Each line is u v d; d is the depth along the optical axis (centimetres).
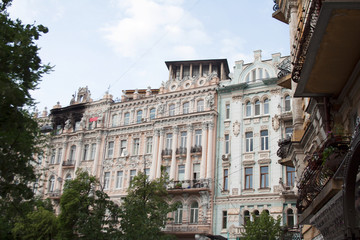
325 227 1042
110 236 2517
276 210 3338
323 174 1117
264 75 3878
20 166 1401
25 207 1644
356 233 763
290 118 3531
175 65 4694
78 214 2694
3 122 1216
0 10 1323
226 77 4694
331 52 1110
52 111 5041
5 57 1251
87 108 4850
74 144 4716
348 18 968
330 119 1336
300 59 1249
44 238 2953
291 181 3400
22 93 1203
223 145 3850
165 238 2747
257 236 2725
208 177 3734
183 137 4069
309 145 1680
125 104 4591
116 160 4378
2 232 1842
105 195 2822
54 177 4669
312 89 1323
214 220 3588
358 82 1178
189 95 4194
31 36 1354
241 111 3862
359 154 754
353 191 780
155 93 4678
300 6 1839
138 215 2623
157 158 4084
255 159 3628
